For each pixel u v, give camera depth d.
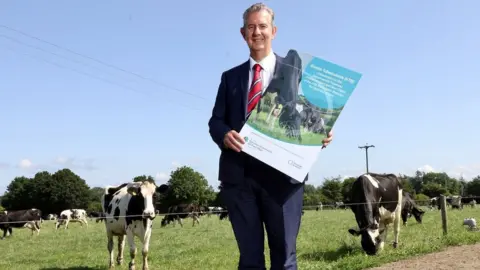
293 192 3.11
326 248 12.62
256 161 3.11
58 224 39.44
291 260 3.17
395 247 12.04
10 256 15.88
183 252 13.74
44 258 14.34
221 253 12.84
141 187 10.10
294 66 3.07
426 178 141.12
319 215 42.94
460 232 13.09
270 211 3.13
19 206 98.00
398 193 12.30
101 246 18.16
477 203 62.12
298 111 3.01
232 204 3.18
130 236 10.32
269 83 3.11
